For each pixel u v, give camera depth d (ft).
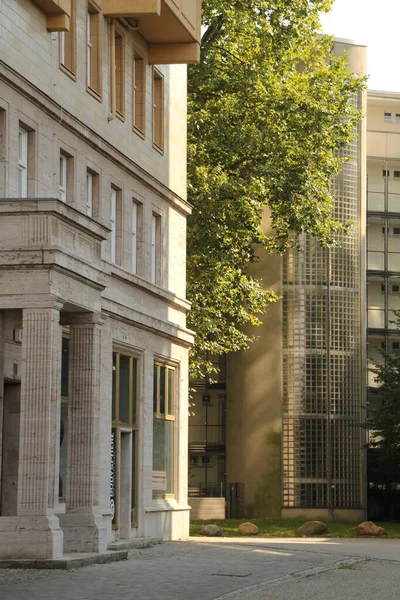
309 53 172.35
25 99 92.79
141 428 119.55
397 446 194.29
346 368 212.64
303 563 91.97
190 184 154.71
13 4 90.74
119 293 113.50
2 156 89.15
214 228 156.35
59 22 97.60
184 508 133.49
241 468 214.07
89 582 71.51
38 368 81.71
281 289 212.64
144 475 120.06
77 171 104.22
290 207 162.40
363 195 216.95
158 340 126.11
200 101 163.53
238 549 110.32
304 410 211.20
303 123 163.02
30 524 80.79
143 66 125.39
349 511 209.26
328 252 212.84
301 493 209.97
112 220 116.37
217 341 165.99
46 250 82.43
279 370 212.64
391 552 111.75
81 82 106.11
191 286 157.69
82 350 91.40
